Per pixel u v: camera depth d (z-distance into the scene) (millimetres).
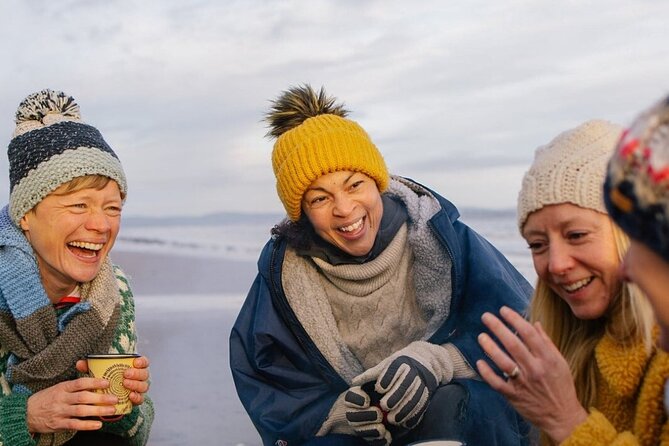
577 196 2041
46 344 2809
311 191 3072
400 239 3199
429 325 3219
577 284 2107
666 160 1101
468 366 3080
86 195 2746
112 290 2980
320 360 3193
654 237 1142
